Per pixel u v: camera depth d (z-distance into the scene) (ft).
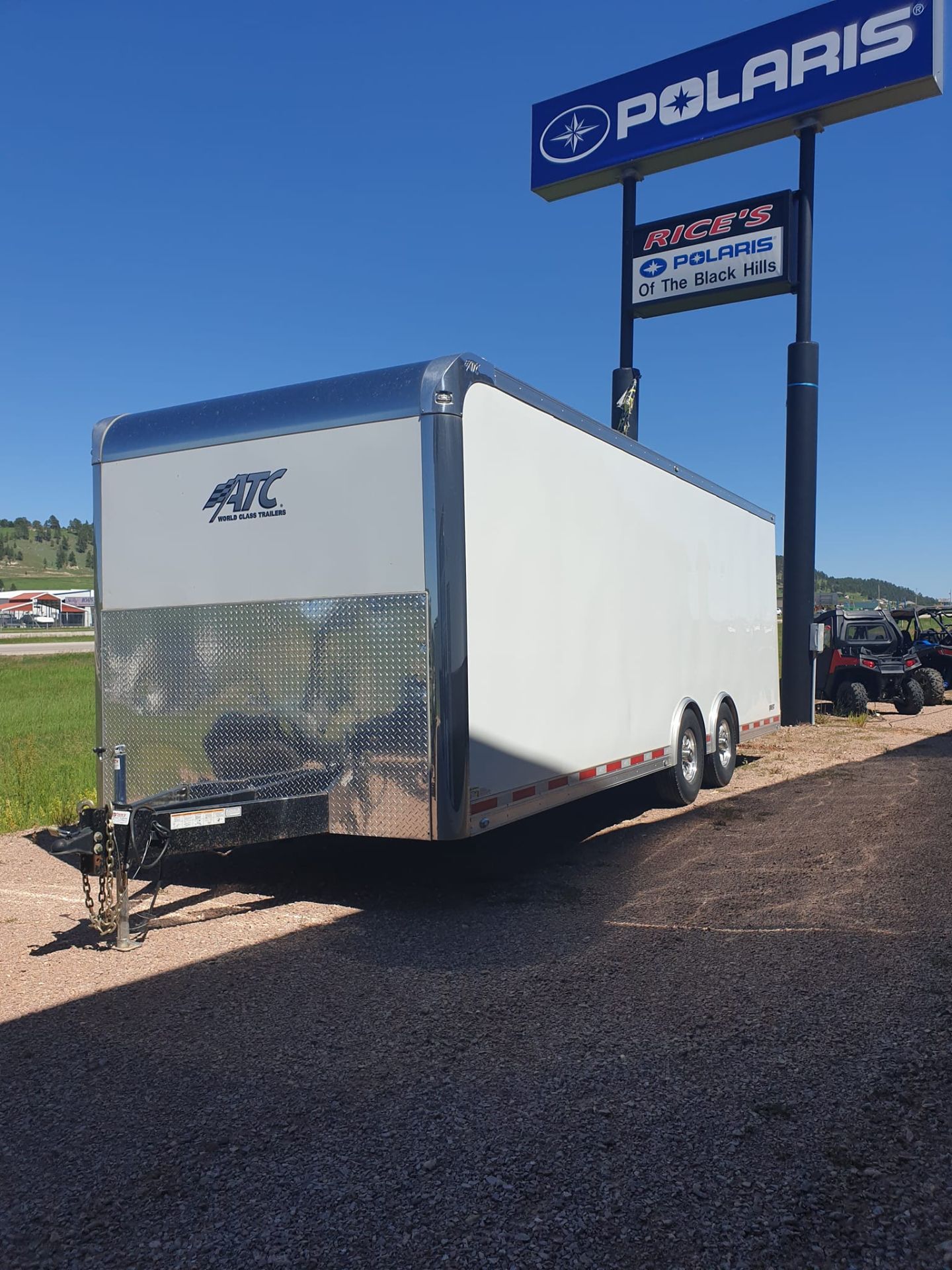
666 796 28.27
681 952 15.89
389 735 17.06
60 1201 9.02
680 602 27.55
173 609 19.69
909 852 22.58
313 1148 9.88
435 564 16.61
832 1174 9.21
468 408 17.20
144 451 20.11
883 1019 12.94
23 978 14.97
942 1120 10.21
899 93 42.24
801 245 46.34
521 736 18.63
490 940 16.66
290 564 18.19
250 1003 13.87
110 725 20.62
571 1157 9.60
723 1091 10.95
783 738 44.37
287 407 18.38
